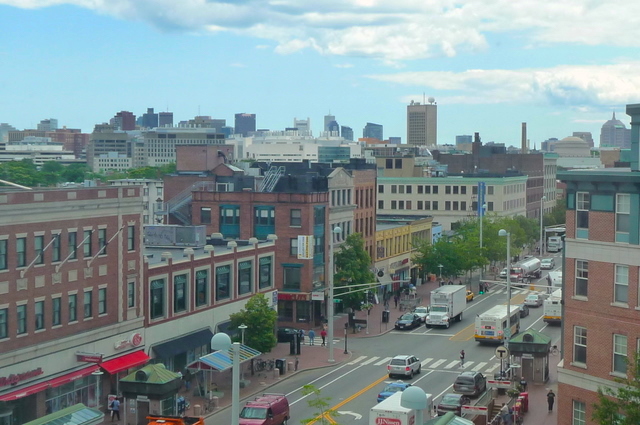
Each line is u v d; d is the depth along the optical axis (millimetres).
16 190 54219
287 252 96938
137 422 53469
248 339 71500
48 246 56281
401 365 69750
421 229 142500
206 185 112000
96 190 60812
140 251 65688
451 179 179750
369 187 119062
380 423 47688
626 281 43812
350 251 99500
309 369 74188
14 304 53594
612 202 44219
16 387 53188
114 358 62406
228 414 59469
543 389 67188
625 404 37062
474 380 61625
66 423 41594
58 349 56812
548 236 194375
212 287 75125
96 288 61000
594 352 45125
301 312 96062
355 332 92562
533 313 107562
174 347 68625
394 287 125375
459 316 100500
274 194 97312
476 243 130250
